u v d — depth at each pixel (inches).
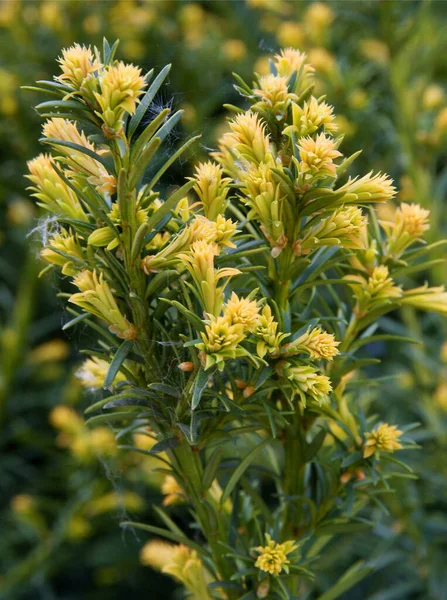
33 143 41.0
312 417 16.9
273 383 15.3
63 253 15.2
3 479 41.3
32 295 39.4
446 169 33.2
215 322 14.3
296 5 38.2
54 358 40.8
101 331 16.0
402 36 31.4
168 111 14.3
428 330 37.5
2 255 45.5
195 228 14.6
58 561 38.7
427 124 32.2
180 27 43.4
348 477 16.8
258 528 16.7
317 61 31.0
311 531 16.9
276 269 15.8
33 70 40.4
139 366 15.8
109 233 14.8
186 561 17.4
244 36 43.3
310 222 15.3
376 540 33.1
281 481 17.6
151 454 16.3
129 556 39.9
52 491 43.3
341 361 16.9
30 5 41.7
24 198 42.5
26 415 43.8
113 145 14.5
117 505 33.9
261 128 15.1
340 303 17.1
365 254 16.6
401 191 32.3
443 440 31.6
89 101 14.4
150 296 15.4
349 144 32.8
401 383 34.1
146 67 41.3
